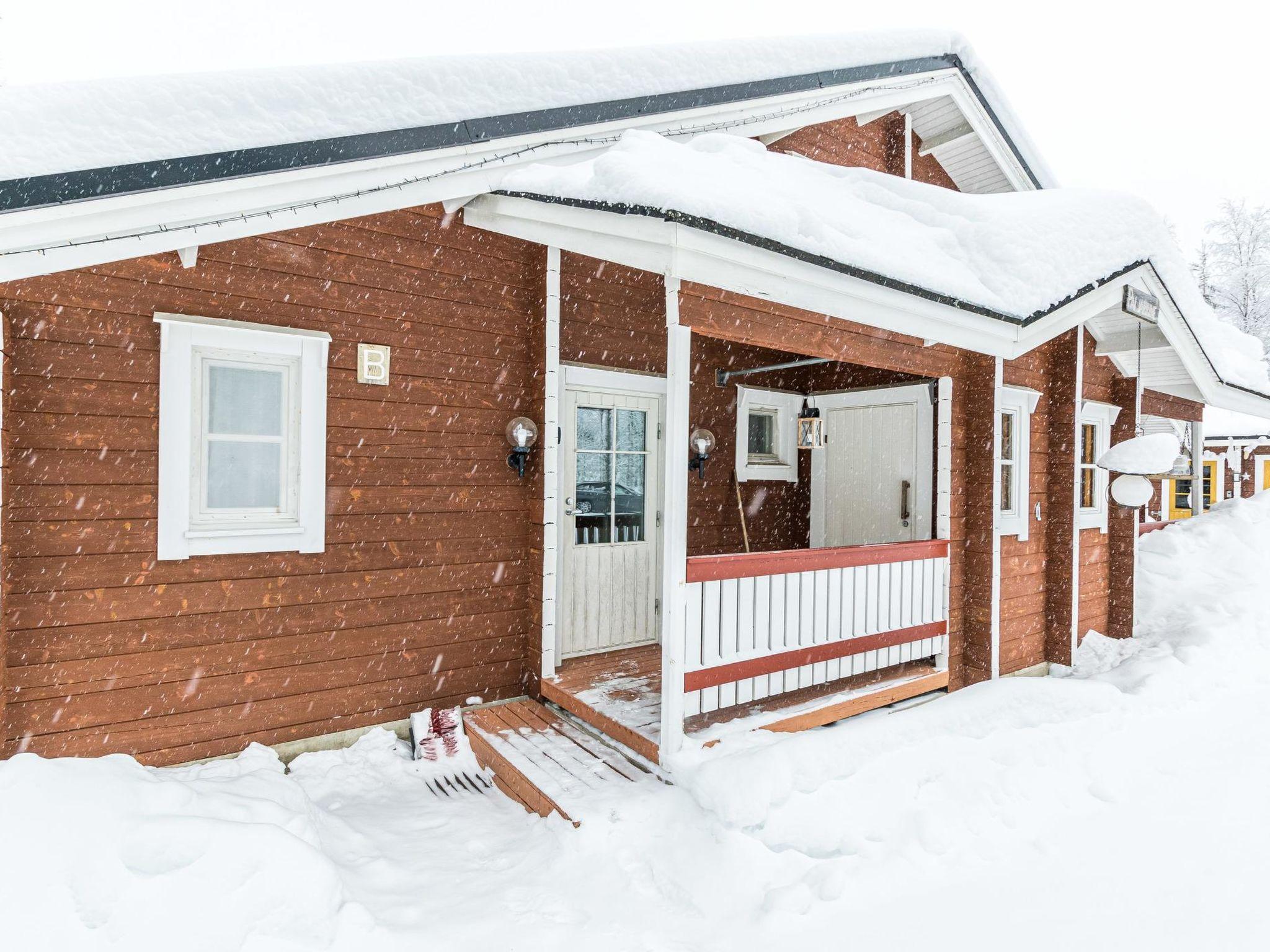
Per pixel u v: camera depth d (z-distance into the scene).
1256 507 9.53
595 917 2.50
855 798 3.14
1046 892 2.78
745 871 2.67
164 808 2.48
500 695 4.34
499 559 4.34
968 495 5.28
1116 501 6.27
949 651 5.03
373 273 3.85
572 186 3.20
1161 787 3.70
